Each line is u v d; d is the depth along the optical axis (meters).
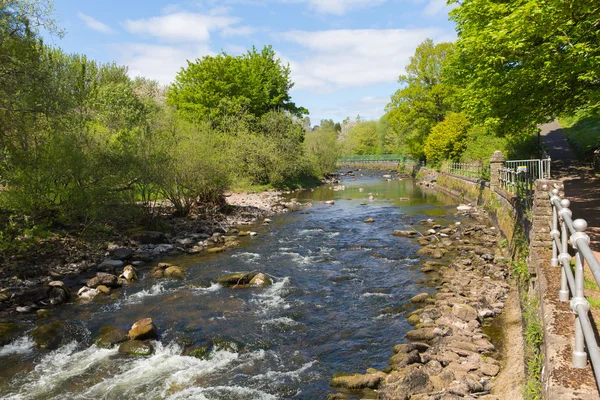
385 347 8.95
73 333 10.00
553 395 3.75
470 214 24.34
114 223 19.30
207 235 20.92
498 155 22.66
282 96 52.69
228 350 9.13
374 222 24.02
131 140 20.44
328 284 13.36
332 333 9.80
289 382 7.81
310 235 21.05
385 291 12.43
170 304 11.88
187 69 47.78
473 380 6.98
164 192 24.09
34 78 15.79
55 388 7.79
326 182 54.72
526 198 13.27
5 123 15.52
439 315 10.05
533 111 13.23
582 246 3.79
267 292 12.75
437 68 47.59
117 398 7.45
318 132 60.88
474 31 13.34
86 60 48.59
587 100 12.77
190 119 41.56
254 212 28.23
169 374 8.24
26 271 13.92
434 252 15.91
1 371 8.42
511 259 13.38
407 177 58.34
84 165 16.28
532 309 7.13
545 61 10.60
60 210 15.83
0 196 14.52
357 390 7.38
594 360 3.00
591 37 10.15
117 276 14.09
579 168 26.48
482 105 14.08
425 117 49.50
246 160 38.91
